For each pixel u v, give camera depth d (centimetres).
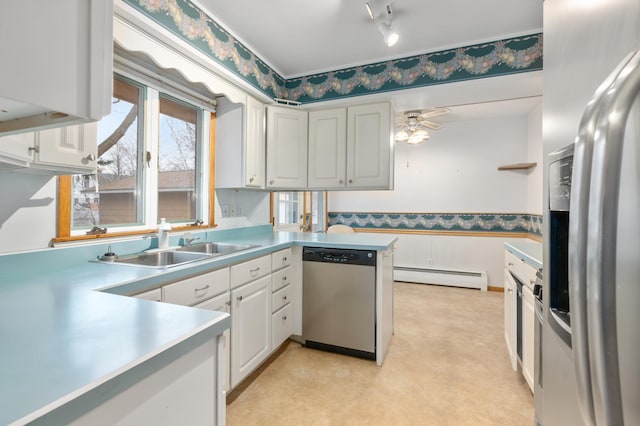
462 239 487
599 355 47
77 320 83
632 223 47
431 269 497
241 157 257
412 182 521
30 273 141
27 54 49
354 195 562
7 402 49
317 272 255
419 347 266
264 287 222
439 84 262
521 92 264
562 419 87
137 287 131
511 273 234
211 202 262
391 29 209
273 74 301
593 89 70
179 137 242
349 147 292
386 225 540
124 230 194
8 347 67
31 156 116
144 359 64
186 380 77
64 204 159
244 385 208
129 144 203
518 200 457
